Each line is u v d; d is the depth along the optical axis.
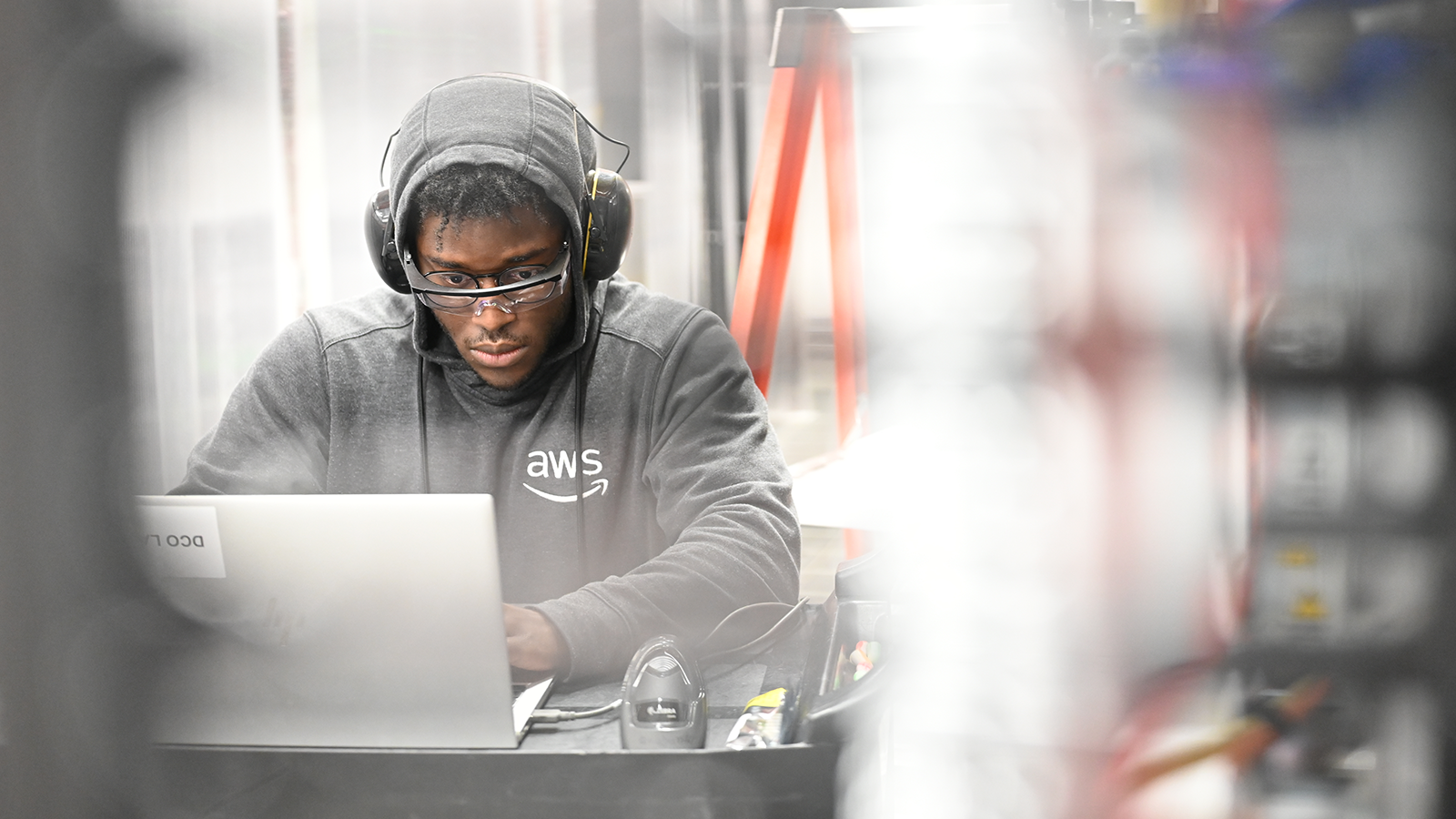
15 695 0.66
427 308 1.26
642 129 2.15
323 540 0.76
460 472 1.31
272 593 0.77
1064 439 0.99
